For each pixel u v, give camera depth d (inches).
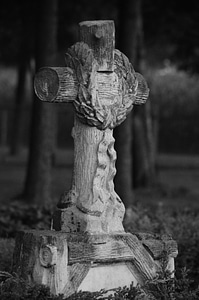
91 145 282.7
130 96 291.7
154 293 284.4
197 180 1039.6
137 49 820.6
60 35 945.5
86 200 280.4
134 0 631.2
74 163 286.4
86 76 279.1
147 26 869.2
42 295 260.7
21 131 1294.3
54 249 264.4
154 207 597.9
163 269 286.8
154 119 1196.5
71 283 267.6
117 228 286.4
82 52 281.4
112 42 283.4
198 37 854.5
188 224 408.5
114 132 617.0
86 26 283.1
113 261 279.9
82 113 280.4
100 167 282.0
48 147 639.8
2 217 465.4
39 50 621.3
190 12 824.3
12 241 379.6
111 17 924.6
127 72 291.3
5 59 1197.1
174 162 1221.7
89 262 272.5
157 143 1226.0
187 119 1224.2
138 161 865.5
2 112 1391.5
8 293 262.1
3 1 815.7
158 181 892.0
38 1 625.0
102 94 282.7
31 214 474.9
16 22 922.7
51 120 638.5
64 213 283.6
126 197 610.9
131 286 275.0
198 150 1224.8
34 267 269.9
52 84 278.1
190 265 355.9
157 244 290.8
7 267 325.1
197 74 927.7
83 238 273.7
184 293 284.2
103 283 278.4
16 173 1069.8
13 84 1667.1
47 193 642.2
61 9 879.7
